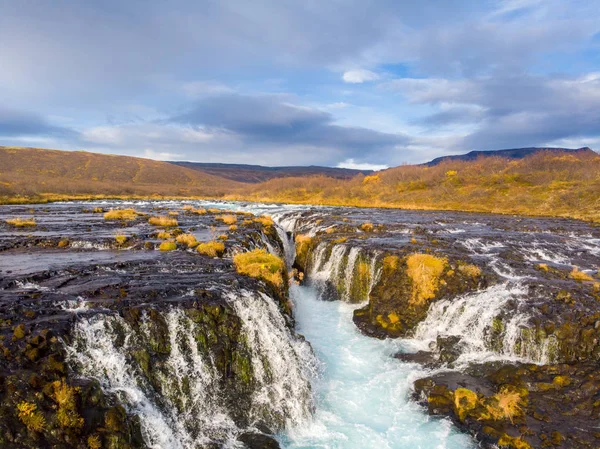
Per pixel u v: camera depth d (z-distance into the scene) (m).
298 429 11.95
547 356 14.67
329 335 18.80
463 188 79.50
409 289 20.08
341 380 14.80
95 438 8.41
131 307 11.97
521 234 34.12
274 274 17.55
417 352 16.69
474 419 11.95
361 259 23.70
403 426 12.17
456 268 20.78
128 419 9.23
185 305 12.55
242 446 10.62
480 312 16.94
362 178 131.12
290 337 14.98
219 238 25.27
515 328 15.52
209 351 11.98
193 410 11.02
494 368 14.50
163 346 11.40
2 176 132.50
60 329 10.28
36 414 8.12
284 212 55.34
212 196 146.12
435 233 33.34
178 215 42.62
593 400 12.18
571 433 11.01
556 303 16.80
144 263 18.38
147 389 10.41
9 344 9.40
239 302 13.71
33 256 19.94
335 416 12.69
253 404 11.91
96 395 9.02
